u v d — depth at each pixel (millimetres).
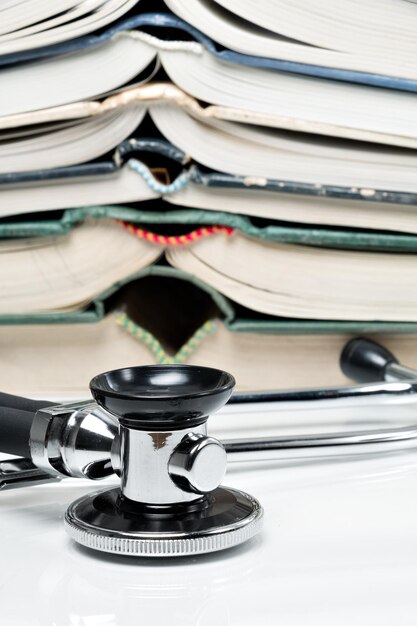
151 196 1089
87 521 648
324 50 1048
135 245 1128
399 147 1115
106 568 622
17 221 1152
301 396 911
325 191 1090
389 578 600
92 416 681
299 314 1157
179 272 1146
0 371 1230
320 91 1070
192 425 640
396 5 1068
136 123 1065
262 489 800
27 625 534
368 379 1156
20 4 1042
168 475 637
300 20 1043
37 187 1110
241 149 1075
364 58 1067
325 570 613
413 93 1104
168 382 684
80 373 1220
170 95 1036
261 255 1131
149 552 617
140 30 1055
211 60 1043
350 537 678
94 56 1052
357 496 778
